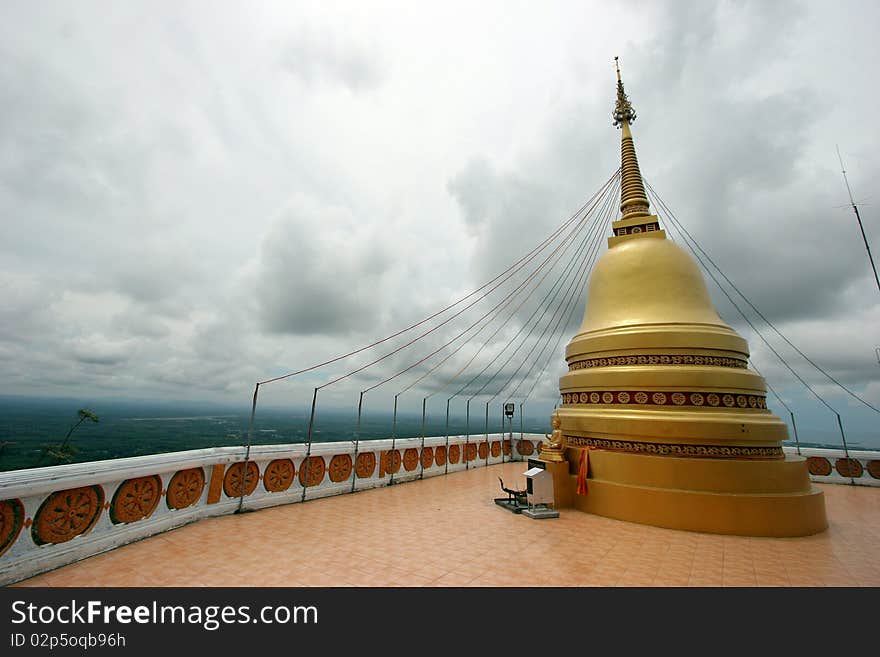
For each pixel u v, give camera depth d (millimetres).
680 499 7781
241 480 7770
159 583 4699
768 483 7801
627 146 12906
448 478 12734
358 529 7070
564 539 6961
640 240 11156
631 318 10133
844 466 13055
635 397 9266
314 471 9219
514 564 5719
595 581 5199
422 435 12820
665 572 5559
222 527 6734
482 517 8211
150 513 6129
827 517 8875
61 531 4922
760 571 5652
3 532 4375
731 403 8711
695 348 9211
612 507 8492
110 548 5441
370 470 10727
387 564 5551
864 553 6473
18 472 4457
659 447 8562
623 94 13461
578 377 10461
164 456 6352
